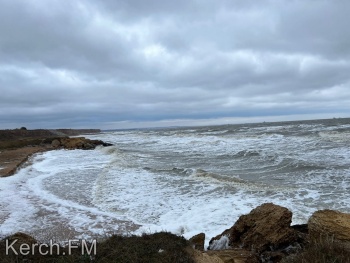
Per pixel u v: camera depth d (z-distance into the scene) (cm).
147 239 488
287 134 3266
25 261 418
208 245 669
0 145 4169
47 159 2542
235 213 899
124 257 423
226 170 1653
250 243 594
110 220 881
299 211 888
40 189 1307
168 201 1066
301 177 1365
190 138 4125
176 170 1653
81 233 775
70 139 4425
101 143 4328
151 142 4216
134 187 1298
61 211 974
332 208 905
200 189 1217
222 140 3309
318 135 2933
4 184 1391
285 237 577
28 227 829
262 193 1112
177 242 473
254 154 2122
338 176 1328
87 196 1177
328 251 413
